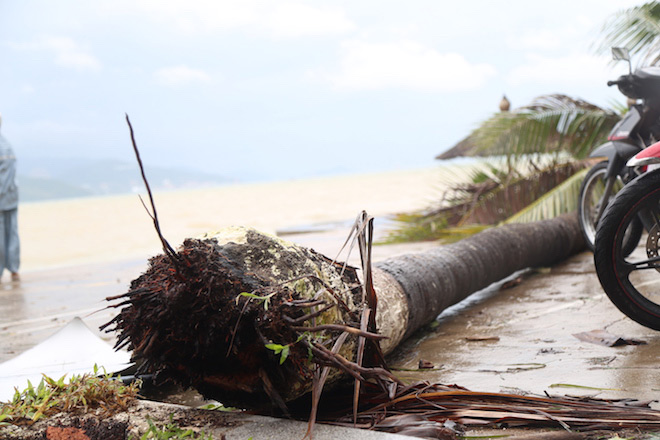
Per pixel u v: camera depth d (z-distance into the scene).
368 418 2.02
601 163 5.06
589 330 3.21
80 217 36.81
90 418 1.93
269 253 2.05
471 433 1.93
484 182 8.13
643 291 4.00
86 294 6.20
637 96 4.12
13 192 8.40
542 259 5.14
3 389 2.46
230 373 1.91
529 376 2.54
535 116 7.68
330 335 2.06
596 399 2.13
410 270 3.19
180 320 1.80
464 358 2.89
